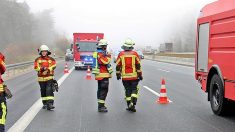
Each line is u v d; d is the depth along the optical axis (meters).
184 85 18.70
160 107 11.36
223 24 9.49
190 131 7.95
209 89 10.48
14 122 8.95
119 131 7.95
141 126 8.48
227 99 9.41
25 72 29.84
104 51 10.70
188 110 10.77
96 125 8.60
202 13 11.30
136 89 10.61
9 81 21.22
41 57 11.02
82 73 28.56
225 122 8.97
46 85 10.91
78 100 12.95
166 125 8.60
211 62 10.28
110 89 16.86
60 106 11.55
